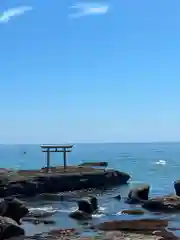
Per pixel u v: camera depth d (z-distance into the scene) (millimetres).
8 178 52938
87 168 68688
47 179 55031
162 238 25578
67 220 33875
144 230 28625
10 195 49594
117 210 38906
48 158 63156
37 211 37500
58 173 58938
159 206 37844
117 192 56219
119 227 29625
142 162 128750
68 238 26203
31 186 51938
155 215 35844
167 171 94625
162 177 80125
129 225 30172
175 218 34156
